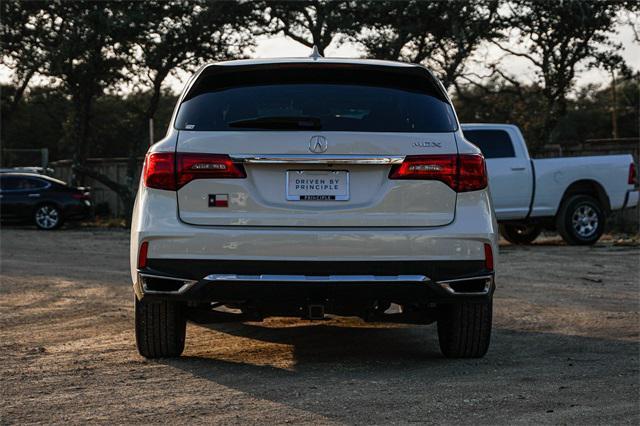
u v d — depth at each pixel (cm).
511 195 1869
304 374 655
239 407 551
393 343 811
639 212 2536
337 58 678
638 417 532
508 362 709
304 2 2920
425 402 566
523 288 1238
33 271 1513
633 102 5806
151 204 626
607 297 1144
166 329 688
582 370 676
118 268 1564
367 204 620
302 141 616
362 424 511
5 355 742
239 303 657
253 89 645
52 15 2889
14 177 2844
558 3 2814
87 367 684
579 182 1952
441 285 625
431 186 626
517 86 3155
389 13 2934
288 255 614
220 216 620
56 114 5406
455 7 2838
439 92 661
